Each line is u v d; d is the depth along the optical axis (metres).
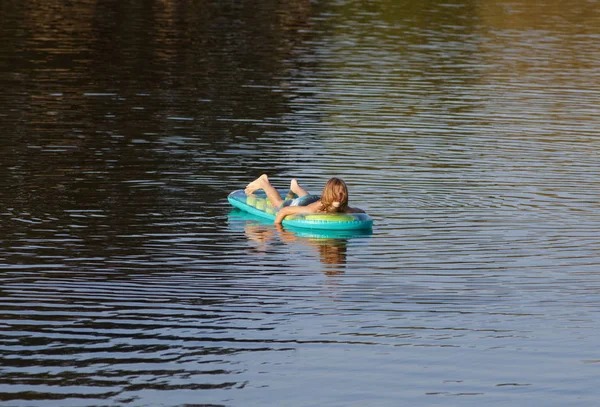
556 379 24.72
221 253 34.53
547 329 28.11
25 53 78.12
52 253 33.59
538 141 56.25
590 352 26.47
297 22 104.81
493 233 37.97
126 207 39.88
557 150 54.00
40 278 31.06
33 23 93.88
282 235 37.22
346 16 111.50
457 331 27.77
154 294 30.02
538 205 42.44
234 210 40.53
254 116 60.19
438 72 79.19
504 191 44.69
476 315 29.09
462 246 36.19
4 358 25.02
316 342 26.72
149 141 52.22
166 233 36.66
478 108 65.75
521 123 61.31
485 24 109.50
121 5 110.62
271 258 34.16
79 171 45.31
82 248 34.31
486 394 23.78
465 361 25.72
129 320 27.86
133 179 44.44
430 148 53.47
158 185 43.62
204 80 71.31
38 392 23.19
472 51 90.38
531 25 109.75
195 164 47.75
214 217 39.28
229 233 37.12
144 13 105.00
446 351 26.31
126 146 50.88
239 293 30.39
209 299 29.75
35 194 41.06
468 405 23.16
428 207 41.66
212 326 27.61
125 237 35.88
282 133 55.75
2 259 32.69
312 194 41.84
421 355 26.03
